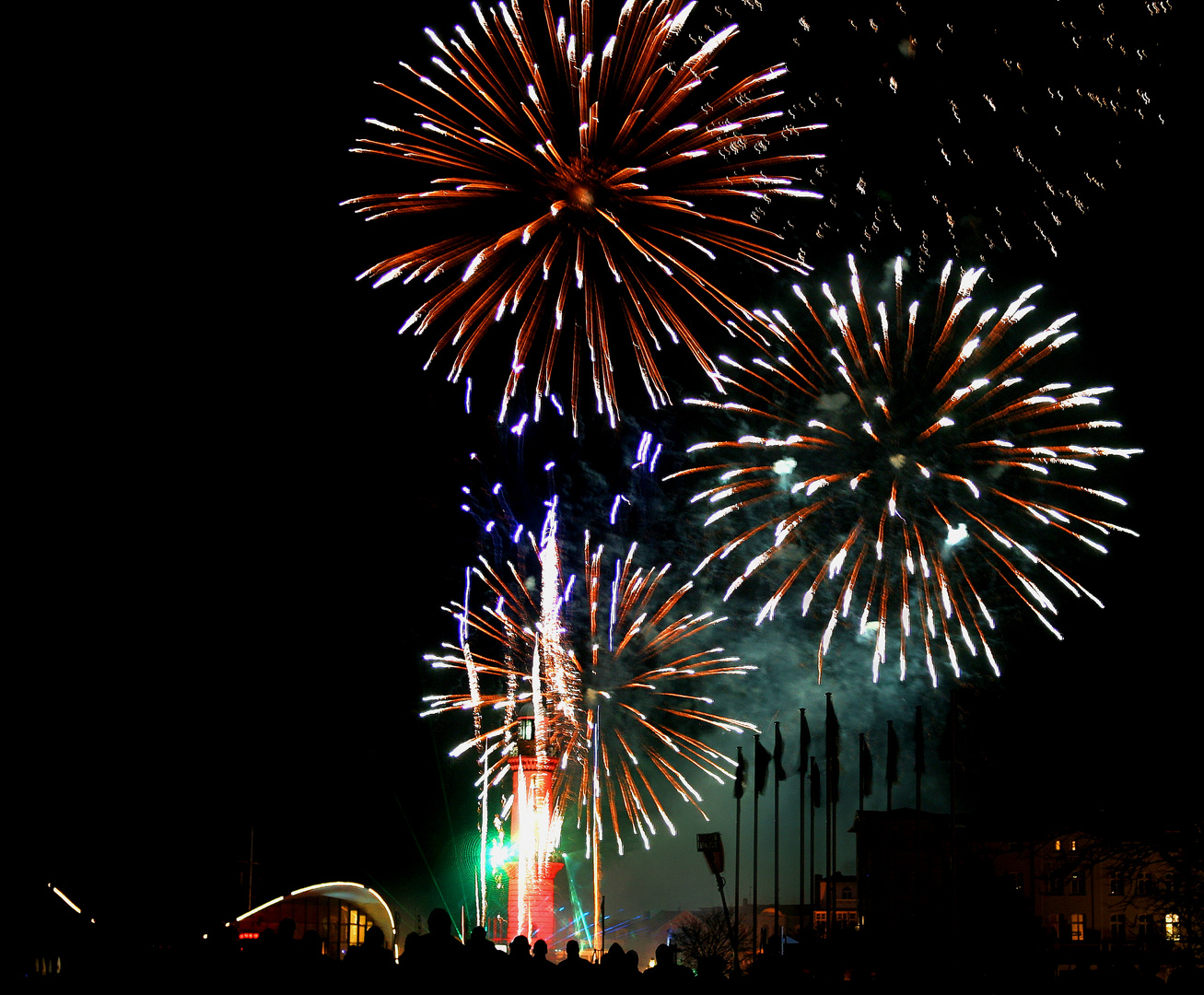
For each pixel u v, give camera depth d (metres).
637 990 14.38
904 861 53.75
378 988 12.59
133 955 13.59
